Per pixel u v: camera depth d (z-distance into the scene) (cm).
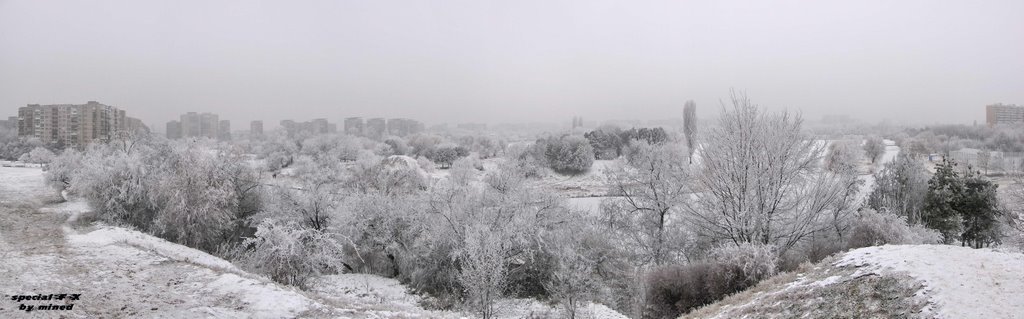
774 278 1816
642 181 3619
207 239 3600
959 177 3419
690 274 2252
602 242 3241
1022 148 9475
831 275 1600
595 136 9144
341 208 3494
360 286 3105
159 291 1862
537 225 3316
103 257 2372
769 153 2705
